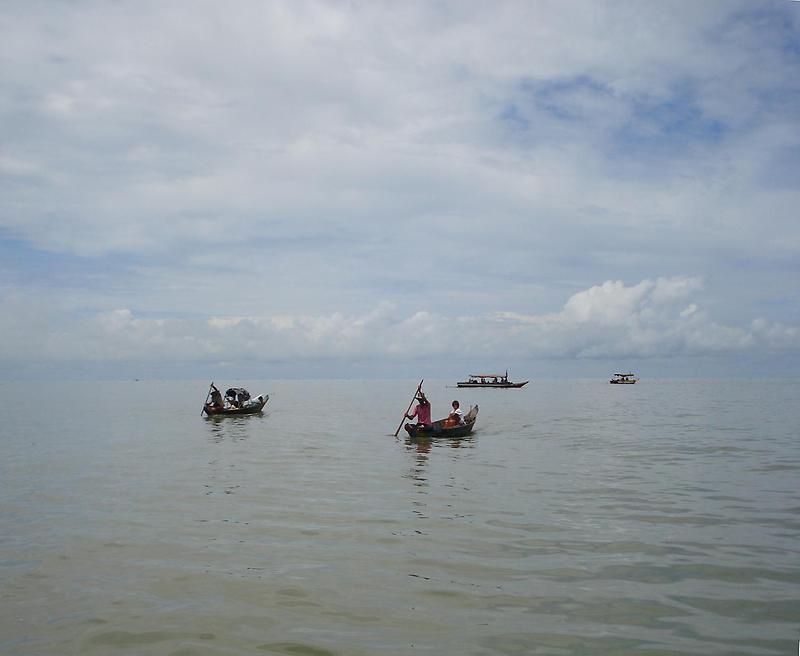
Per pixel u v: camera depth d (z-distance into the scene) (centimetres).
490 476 1689
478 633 721
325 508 1320
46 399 7431
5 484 1611
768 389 10394
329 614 778
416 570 930
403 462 1958
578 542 1062
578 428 3094
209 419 3897
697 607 788
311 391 11081
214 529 1159
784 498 1388
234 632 731
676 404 5450
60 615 782
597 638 706
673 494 1435
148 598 833
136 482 1633
